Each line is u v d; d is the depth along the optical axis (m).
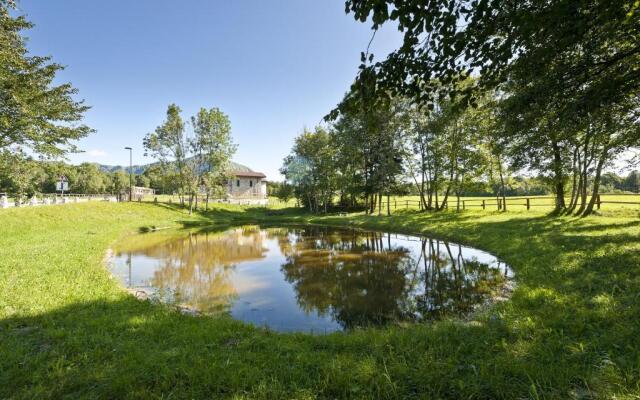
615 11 4.18
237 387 3.36
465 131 25.25
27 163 16.14
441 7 3.44
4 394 3.43
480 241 14.48
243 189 60.97
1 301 6.58
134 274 11.84
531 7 3.76
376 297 8.73
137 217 31.70
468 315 6.85
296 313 7.65
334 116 4.40
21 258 11.20
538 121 8.20
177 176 39.88
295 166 45.03
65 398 3.33
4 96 14.17
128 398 3.25
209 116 39.56
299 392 3.21
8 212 20.98
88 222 25.12
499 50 3.90
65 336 4.90
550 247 10.29
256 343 4.68
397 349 4.14
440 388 3.15
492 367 3.48
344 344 4.54
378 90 4.02
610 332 4.09
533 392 2.91
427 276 10.68
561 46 4.50
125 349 4.39
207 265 13.41
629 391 2.79
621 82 6.05
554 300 5.80
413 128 29.69
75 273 9.41
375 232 22.72
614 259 7.62
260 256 15.28
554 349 3.82
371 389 3.19
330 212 40.44
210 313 7.65
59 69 16.47
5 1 12.48
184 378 3.59
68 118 17.52
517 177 23.59
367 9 3.41
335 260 13.89
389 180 29.48
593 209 18.34
